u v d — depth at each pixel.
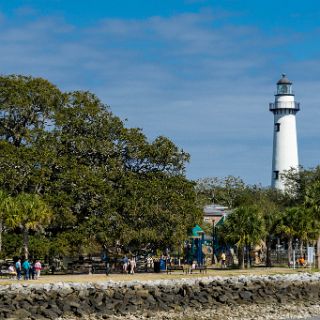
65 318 71.06
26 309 72.56
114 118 123.56
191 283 89.62
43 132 118.31
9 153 113.00
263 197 181.12
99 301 77.69
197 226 119.31
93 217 113.75
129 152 121.88
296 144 195.50
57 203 112.75
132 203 114.94
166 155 122.88
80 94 123.44
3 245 108.62
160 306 77.94
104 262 116.88
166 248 121.00
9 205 104.06
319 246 122.62
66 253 110.50
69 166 116.75
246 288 88.62
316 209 124.25
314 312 77.94
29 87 119.00
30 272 99.06
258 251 138.62
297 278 99.06
